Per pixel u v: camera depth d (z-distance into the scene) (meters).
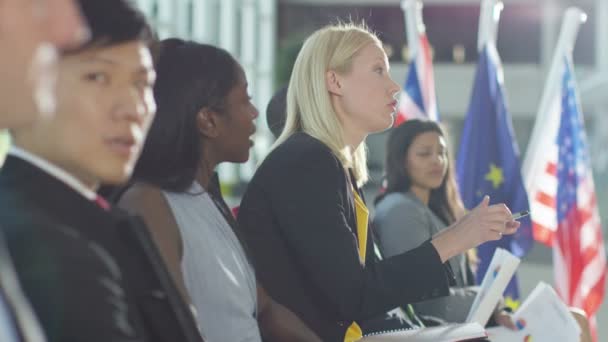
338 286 3.23
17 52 1.34
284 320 3.04
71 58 1.77
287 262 3.32
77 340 1.45
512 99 34.78
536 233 6.60
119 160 1.81
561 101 6.64
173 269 2.60
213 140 2.97
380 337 3.43
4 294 1.30
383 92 3.63
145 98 1.91
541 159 6.64
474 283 5.10
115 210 1.87
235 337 2.73
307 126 3.58
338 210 3.31
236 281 2.78
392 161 5.29
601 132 24.52
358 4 36.97
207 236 2.74
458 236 3.35
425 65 6.75
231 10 27.17
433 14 37.78
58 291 1.45
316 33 3.70
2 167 1.74
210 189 3.00
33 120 1.38
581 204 6.52
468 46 37.75
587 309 6.44
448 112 35.56
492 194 6.35
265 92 29.23
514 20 36.78
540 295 4.30
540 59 36.50
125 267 1.82
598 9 31.23
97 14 1.79
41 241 1.49
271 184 3.33
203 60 2.90
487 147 6.40
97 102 1.79
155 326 1.89
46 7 1.34
